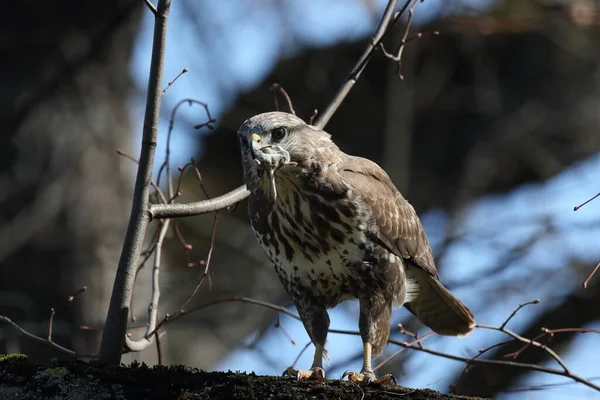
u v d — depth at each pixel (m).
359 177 8.62
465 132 17.67
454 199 17.16
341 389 6.70
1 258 13.60
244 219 17.27
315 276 8.54
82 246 13.95
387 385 6.91
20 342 13.02
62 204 14.04
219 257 17.16
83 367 6.48
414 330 14.07
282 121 8.15
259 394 6.58
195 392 6.52
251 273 16.95
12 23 14.34
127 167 14.79
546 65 17.36
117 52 14.81
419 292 9.88
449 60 17.44
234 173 18.05
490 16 16.47
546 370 8.97
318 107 17.77
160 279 14.76
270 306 9.17
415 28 16.41
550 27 15.96
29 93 14.27
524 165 17.41
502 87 17.61
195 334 16.84
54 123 14.28
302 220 8.31
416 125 17.91
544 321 15.93
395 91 16.06
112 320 7.42
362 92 17.73
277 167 7.97
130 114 15.05
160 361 8.34
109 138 14.59
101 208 14.23
